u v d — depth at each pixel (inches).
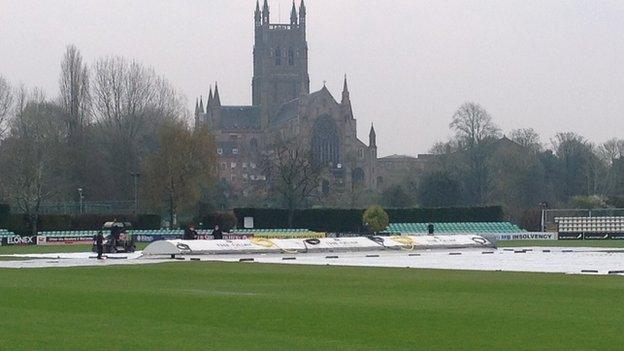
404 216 7500.0
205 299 1814.7
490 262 3494.1
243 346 1172.5
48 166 7760.8
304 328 1347.2
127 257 3976.4
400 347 1165.7
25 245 5861.2
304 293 1962.4
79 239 6186.0
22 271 2878.9
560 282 2287.2
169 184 7303.2
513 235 6934.1
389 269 2942.9
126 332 1307.8
